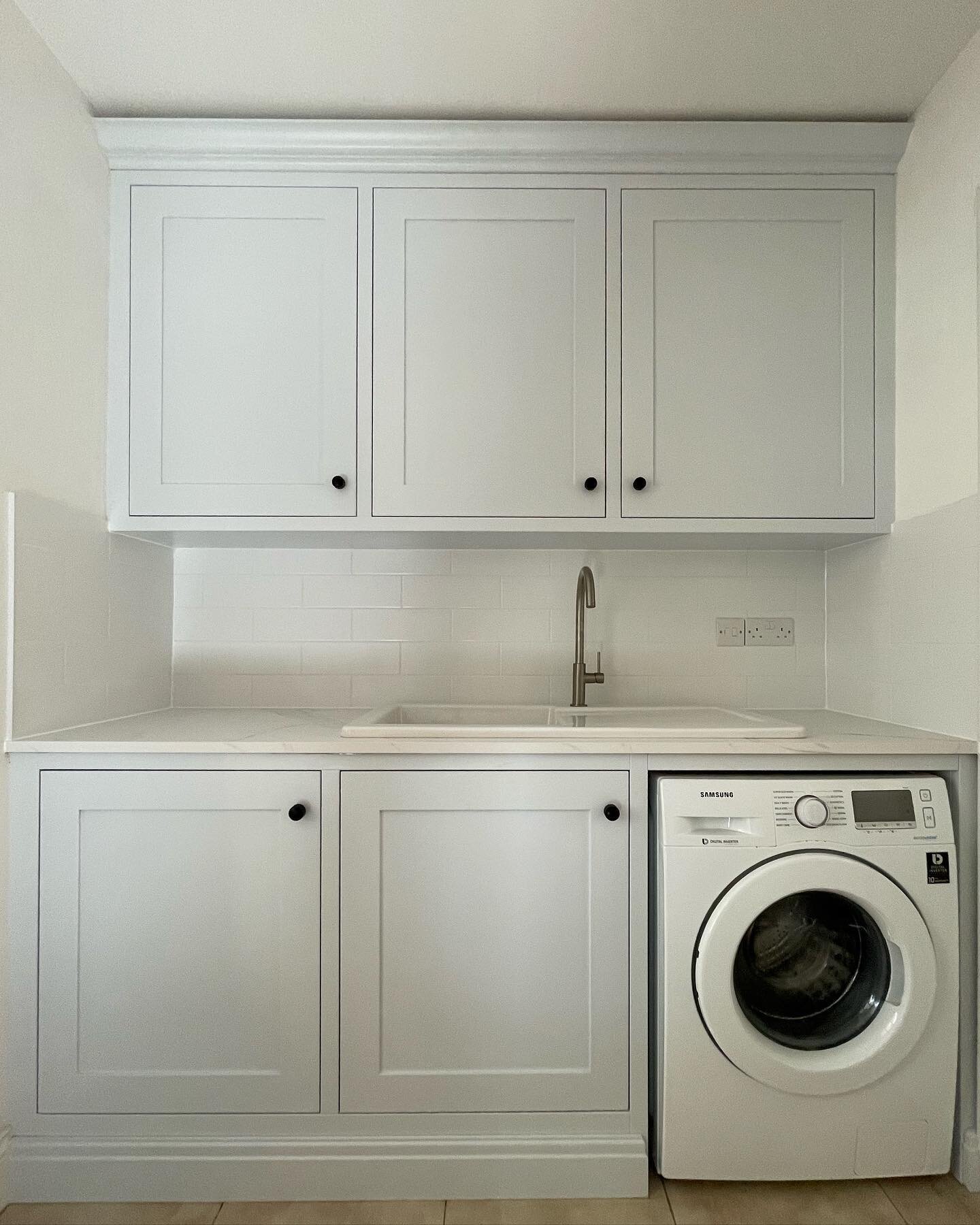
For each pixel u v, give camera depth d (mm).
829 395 1909
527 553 2262
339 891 1601
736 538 2035
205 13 1530
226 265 1891
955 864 1572
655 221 1892
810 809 1551
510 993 1607
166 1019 1601
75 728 1778
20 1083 1586
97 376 1841
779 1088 1524
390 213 1886
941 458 1730
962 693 1657
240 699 2248
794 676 2264
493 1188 1579
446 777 1603
